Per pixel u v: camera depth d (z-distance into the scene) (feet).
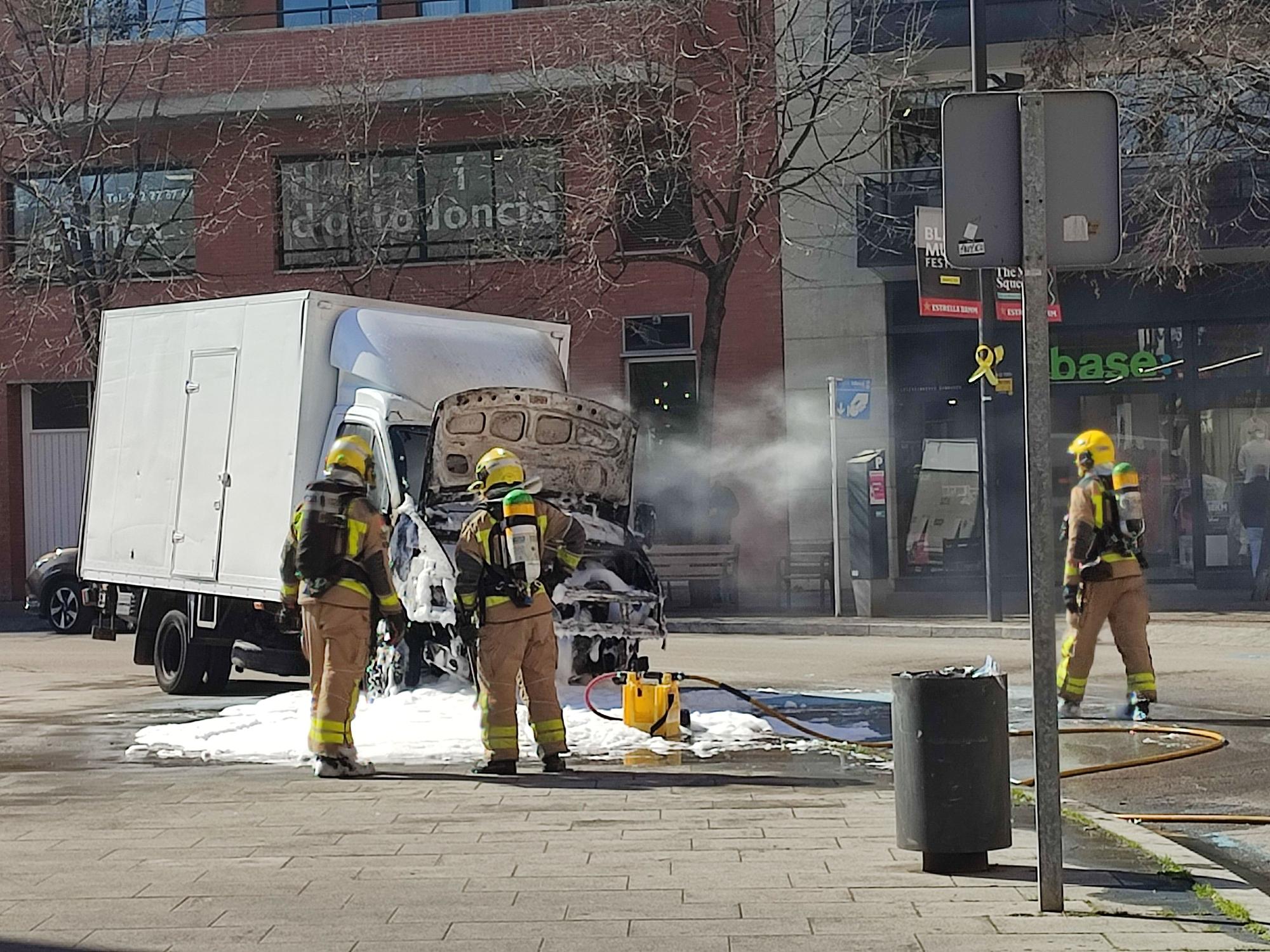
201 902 21.01
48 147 86.94
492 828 26.04
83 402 94.84
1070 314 83.92
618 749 35.55
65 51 86.22
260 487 45.29
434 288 89.04
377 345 43.91
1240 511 82.48
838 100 83.30
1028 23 81.05
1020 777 32.65
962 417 85.40
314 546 31.99
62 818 27.55
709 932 19.17
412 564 40.47
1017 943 18.37
